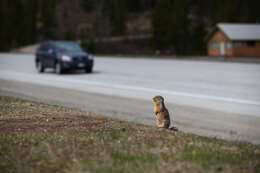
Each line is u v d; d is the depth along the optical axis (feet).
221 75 299.38
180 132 102.99
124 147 84.43
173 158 76.59
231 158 77.61
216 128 121.80
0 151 82.12
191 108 158.10
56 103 167.12
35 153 80.64
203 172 69.00
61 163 74.74
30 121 111.55
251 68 368.68
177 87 226.99
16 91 210.59
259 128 121.49
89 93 202.59
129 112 149.28
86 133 97.14
